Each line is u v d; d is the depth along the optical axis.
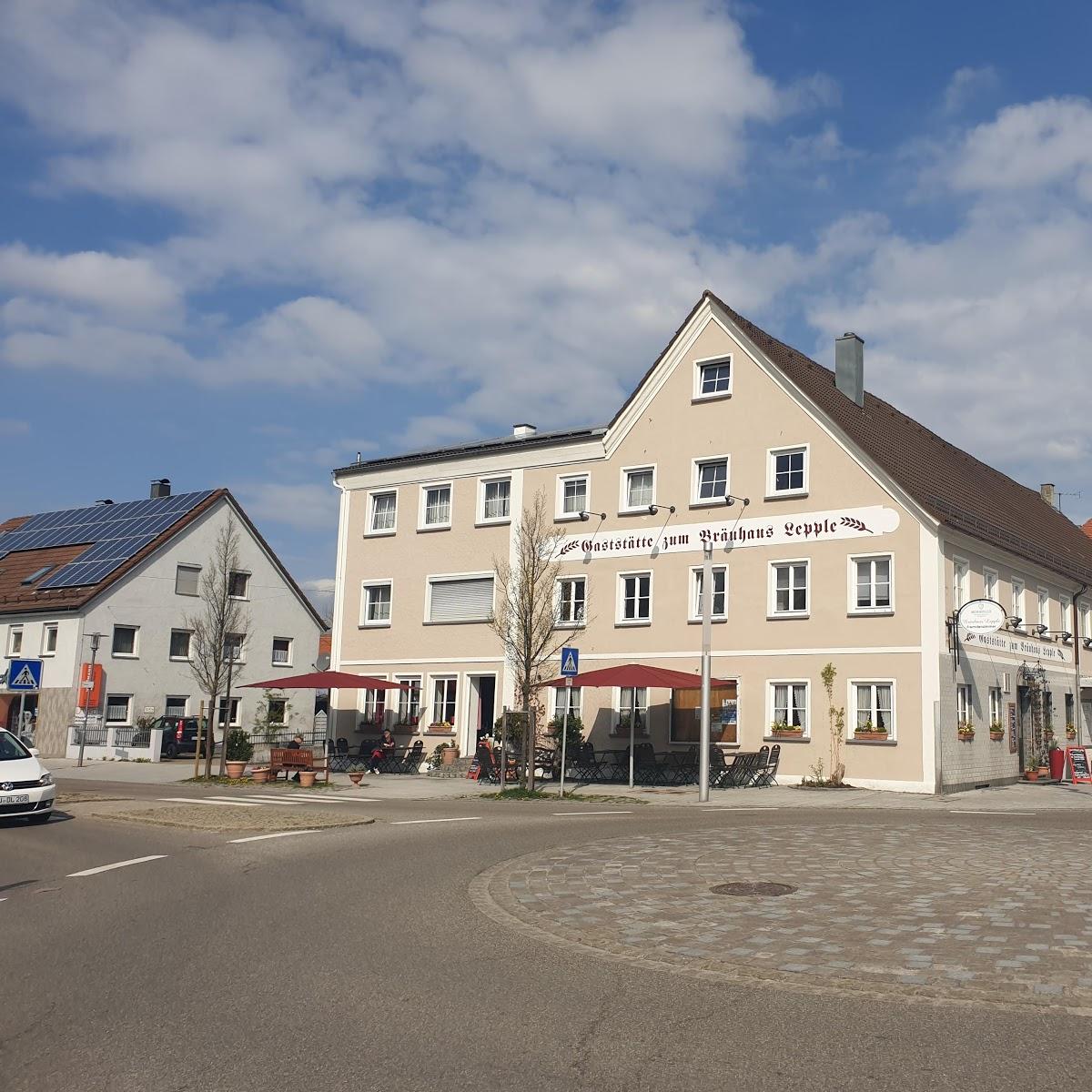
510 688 35.50
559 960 8.66
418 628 38.03
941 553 28.39
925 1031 6.71
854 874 12.75
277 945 9.22
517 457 36.44
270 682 33.72
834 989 7.70
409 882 12.51
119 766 39.69
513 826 18.45
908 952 8.70
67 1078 5.94
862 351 35.94
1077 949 8.71
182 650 51.66
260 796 25.58
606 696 33.19
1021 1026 6.79
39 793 18.58
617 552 33.66
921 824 18.88
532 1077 5.93
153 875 13.15
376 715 38.50
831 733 28.98
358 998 7.53
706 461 32.31
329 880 12.67
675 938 9.36
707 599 24.97
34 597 50.06
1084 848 15.01
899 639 28.30
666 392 33.38
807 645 29.70
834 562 29.56
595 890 11.81
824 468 30.09
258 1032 6.76
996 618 27.55
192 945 9.22
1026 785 30.84
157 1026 6.88
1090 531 58.31
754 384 31.69
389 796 25.97
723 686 30.05
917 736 27.72
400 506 39.25
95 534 54.97
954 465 38.97
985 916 10.05
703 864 13.59
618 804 24.03
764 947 8.96
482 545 36.88
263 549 56.12
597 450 34.59
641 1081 5.86
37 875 13.17
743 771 28.94
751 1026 6.86
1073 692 37.28
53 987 7.87
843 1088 5.74
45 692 47.69
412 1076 5.95
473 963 8.58
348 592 40.00
